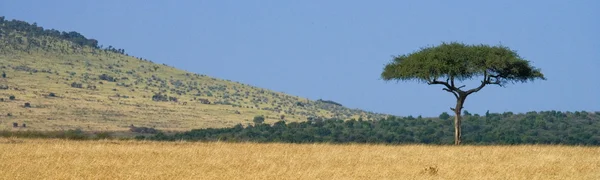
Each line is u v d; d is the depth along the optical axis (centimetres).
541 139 14738
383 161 6594
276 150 7656
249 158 6669
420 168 5962
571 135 15475
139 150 7294
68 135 10269
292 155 7075
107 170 5534
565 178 5403
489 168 5956
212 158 6606
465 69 10575
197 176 5250
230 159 6531
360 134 17038
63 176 5106
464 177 5419
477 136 15575
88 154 6775
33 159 6191
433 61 10544
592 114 18300
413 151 7762
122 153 6931
